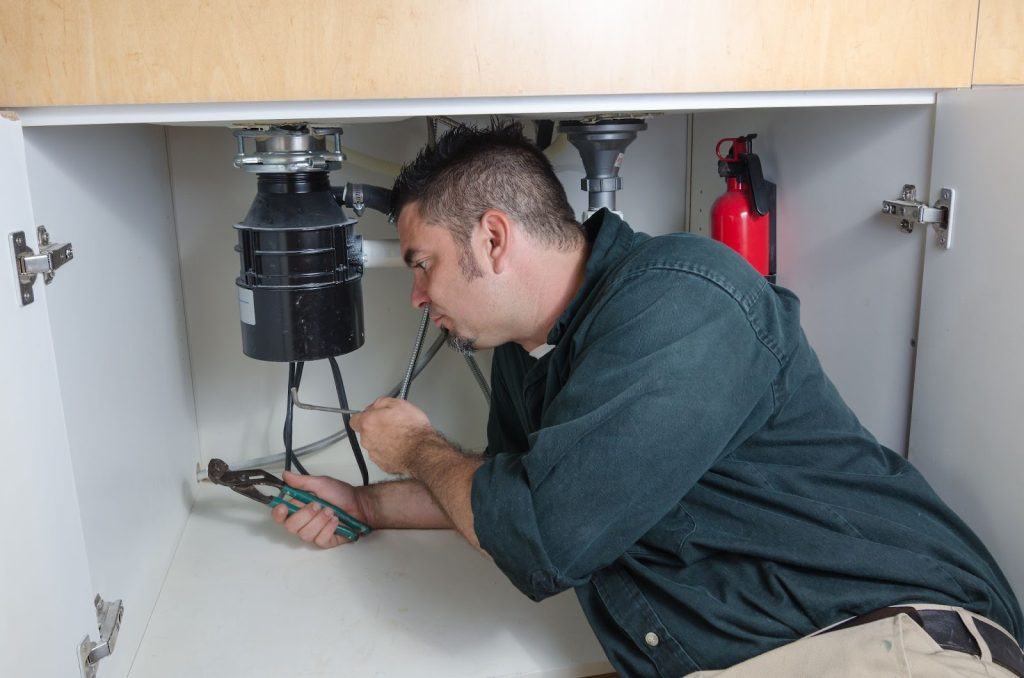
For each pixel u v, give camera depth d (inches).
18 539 31.1
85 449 39.9
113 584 42.7
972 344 44.2
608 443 36.0
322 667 44.3
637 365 36.7
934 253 46.4
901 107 48.0
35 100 35.1
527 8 38.0
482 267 42.1
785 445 41.9
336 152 48.4
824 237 55.5
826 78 41.6
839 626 37.4
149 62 35.7
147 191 54.4
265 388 65.9
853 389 54.4
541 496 36.9
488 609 49.3
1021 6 42.3
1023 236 40.4
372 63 37.4
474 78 38.2
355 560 54.4
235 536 57.5
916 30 42.0
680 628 39.4
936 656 35.2
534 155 43.4
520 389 51.9
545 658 44.9
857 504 41.4
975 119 42.8
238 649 45.9
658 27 39.4
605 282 41.1
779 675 36.4
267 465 66.7
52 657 33.7
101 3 34.9
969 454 45.0
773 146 60.2
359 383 67.5
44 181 37.1
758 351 39.4
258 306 48.9
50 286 36.8
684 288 38.5
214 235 62.4
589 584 42.1
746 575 39.7
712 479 40.9
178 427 59.0
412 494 57.7
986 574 40.4
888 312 50.7
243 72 36.5
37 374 33.2
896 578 38.0
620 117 53.5
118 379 45.5
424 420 46.1
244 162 46.1
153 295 54.1
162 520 52.9
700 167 67.7
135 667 44.6
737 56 40.4
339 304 49.8
